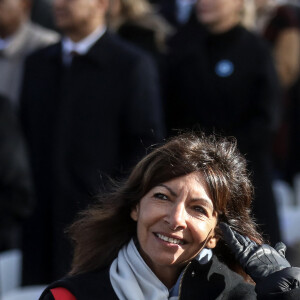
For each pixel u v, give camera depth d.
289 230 11.45
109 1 9.83
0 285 8.27
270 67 10.30
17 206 8.73
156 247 4.73
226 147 4.93
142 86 9.27
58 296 4.80
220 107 10.21
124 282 4.84
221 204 4.79
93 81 9.24
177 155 4.76
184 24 11.12
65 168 9.16
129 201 5.02
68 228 5.43
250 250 4.82
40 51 9.62
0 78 11.02
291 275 4.60
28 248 9.30
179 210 4.67
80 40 9.35
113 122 9.20
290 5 14.41
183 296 4.89
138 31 11.18
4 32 11.12
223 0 10.10
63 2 9.28
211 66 10.27
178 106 10.44
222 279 5.00
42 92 9.43
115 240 5.13
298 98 13.11
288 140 13.17
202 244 4.80
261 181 9.99
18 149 8.79
